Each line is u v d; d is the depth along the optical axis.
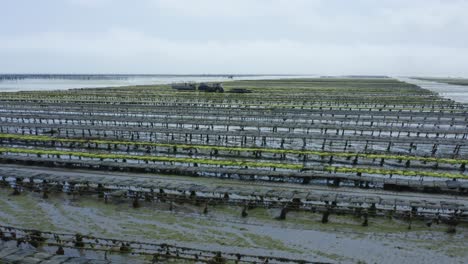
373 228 20.06
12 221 20.69
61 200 23.66
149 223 20.55
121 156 32.84
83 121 57.16
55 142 41.78
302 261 15.51
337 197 22.06
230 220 20.94
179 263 16.56
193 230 19.77
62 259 14.88
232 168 29.66
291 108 64.44
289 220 20.97
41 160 31.08
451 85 192.12
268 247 18.02
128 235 19.22
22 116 50.44
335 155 33.84
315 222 20.73
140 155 35.88
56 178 25.03
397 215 21.08
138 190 25.55
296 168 29.53
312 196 22.16
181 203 23.12
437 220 20.58
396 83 188.88
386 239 18.89
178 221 20.81
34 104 61.66
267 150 35.31
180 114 54.97
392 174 27.66
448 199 23.88
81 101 71.94
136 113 57.06
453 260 17.00
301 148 38.88
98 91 100.38
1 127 48.34
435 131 42.19
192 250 17.23
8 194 24.58
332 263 16.62
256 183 26.97
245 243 18.41
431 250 17.84
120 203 23.20
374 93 102.25
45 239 17.98
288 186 26.31
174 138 44.56
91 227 20.08
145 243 16.91
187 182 27.11
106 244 17.58
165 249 17.38
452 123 48.91
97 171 29.55
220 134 39.59
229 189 23.42
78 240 17.80
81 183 24.61
